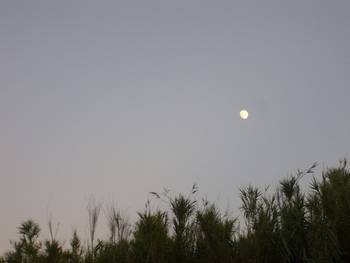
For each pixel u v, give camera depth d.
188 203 8.11
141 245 7.96
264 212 7.78
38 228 10.46
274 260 7.41
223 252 7.62
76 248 9.89
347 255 7.08
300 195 7.78
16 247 10.20
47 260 9.92
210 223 7.93
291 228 7.37
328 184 7.81
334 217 7.08
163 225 8.09
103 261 8.41
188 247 7.80
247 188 8.32
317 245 6.86
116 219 9.06
